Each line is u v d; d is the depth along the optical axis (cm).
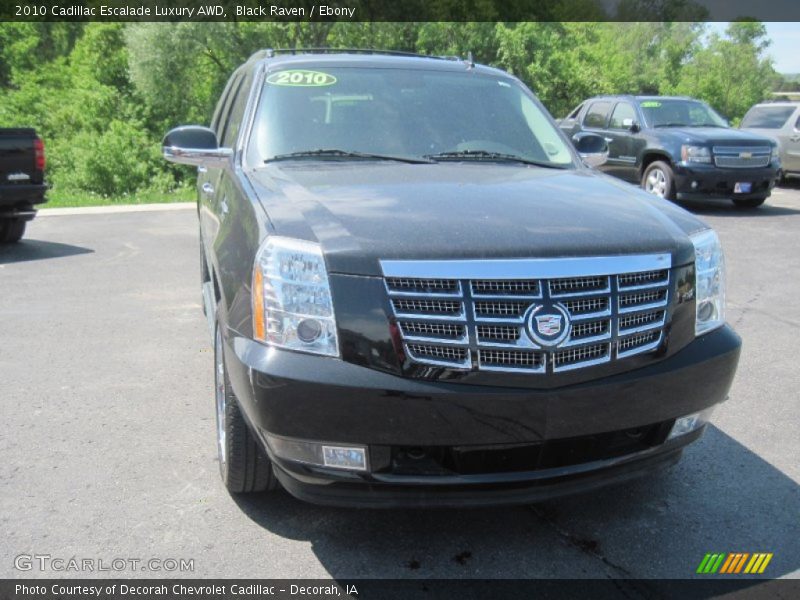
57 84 3575
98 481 353
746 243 1000
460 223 282
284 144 390
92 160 2588
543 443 269
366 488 270
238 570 288
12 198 925
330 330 260
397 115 417
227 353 291
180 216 1305
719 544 309
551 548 306
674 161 1253
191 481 354
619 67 4962
